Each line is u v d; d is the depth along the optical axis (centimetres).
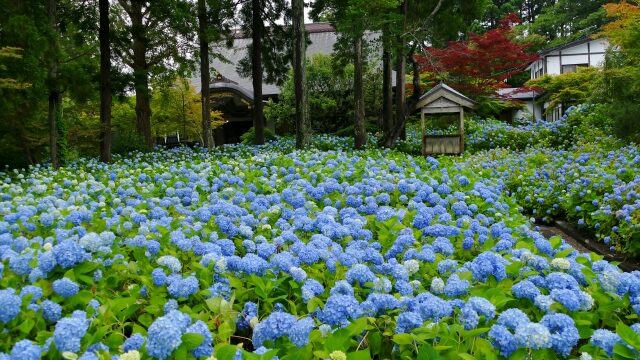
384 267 318
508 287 283
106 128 1480
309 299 269
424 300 256
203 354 206
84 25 1617
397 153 1250
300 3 1529
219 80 2747
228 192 585
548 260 335
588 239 740
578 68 2456
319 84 2611
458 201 523
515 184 983
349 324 229
